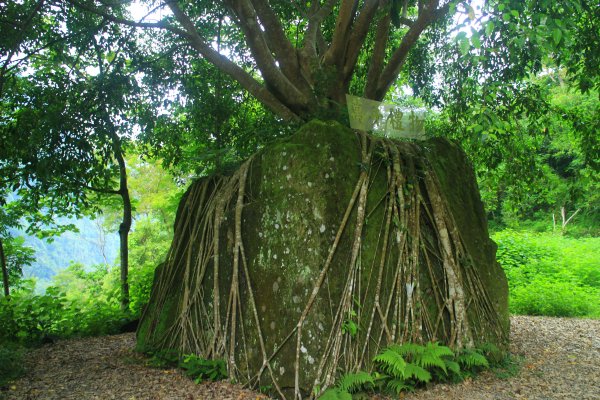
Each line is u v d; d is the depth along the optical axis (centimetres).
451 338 500
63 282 2667
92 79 751
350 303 454
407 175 530
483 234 595
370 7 732
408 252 501
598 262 1328
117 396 459
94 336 849
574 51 724
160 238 2264
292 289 463
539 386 476
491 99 578
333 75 693
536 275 1220
